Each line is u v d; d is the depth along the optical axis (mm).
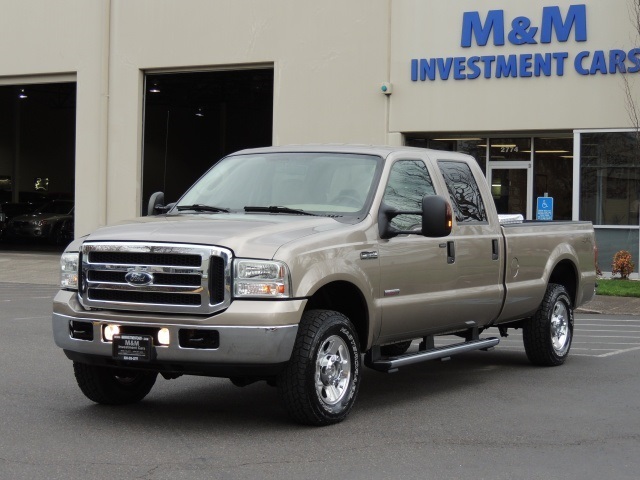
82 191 31000
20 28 31734
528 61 24781
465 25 25484
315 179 9289
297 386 7949
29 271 28328
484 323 10602
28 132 50188
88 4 30766
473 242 10125
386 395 9836
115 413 8719
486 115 25328
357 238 8578
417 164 9766
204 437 7797
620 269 23641
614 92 24016
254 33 28266
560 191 25531
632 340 14750
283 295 7758
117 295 8039
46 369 11078
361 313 8734
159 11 29641
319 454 7281
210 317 7699
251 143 49188
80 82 30953
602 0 24000
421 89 26062
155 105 45094
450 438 7852
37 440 7645
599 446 7613
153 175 44906
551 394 9898
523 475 6754
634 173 24000
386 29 26484
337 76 27172
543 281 11484
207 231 8008
